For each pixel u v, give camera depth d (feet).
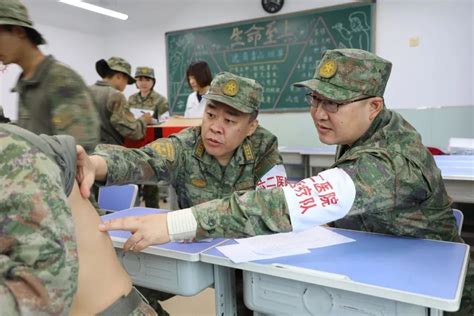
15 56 4.98
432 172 3.67
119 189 6.64
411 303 2.65
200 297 7.43
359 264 3.16
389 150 3.49
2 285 1.82
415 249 3.48
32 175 1.92
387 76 3.76
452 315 3.74
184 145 4.96
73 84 5.06
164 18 18.54
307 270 3.07
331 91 3.57
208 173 4.98
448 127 13.75
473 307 3.82
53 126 4.97
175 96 18.72
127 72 10.30
